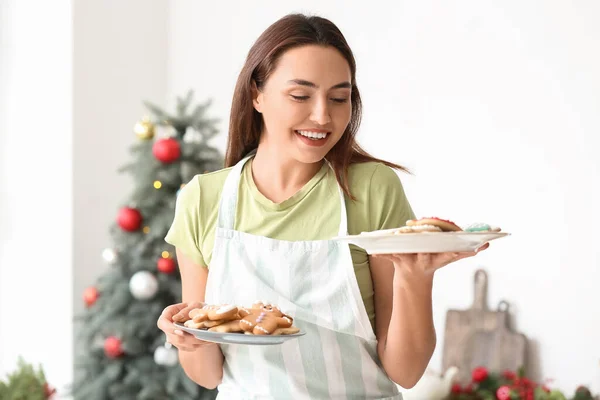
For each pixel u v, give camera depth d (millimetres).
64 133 4555
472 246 1299
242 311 1412
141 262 3816
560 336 3518
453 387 3463
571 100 3502
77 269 4547
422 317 1419
